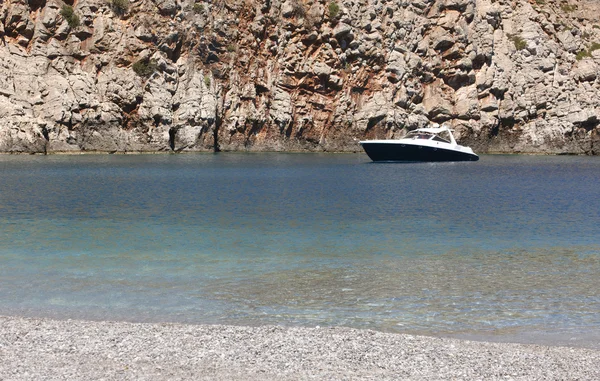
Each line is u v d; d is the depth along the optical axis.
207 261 22.64
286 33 87.44
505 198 42.59
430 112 92.62
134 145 76.88
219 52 84.19
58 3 74.12
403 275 20.83
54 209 34.53
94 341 13.23
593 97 97.69
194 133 80.50
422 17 92.50
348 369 11.95
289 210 35.62
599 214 35.28
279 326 14.63
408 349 13.11
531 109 95.81
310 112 88.75
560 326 15.51
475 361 12.48
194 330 14.19
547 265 22.50
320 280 20.05
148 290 18.64
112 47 75.94
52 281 19.55
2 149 68.69
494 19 96.19
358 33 88.69
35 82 71.69
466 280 20.20
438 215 34.50
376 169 64.50
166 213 33.84
